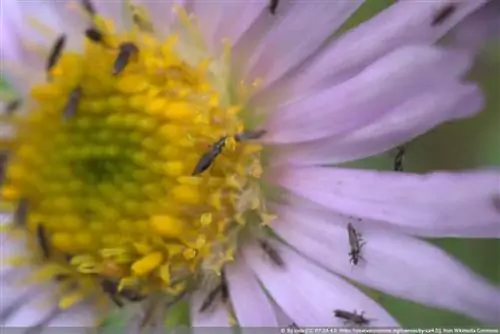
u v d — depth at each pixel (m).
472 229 0.08
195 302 0.08
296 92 0.08
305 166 0.08
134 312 0.08
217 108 0.08
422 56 0.08
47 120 0.08
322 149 0.08
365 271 0.08
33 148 0.08
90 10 0.08
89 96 0.08
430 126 0.08
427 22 0.08
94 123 0.08
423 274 0.08
